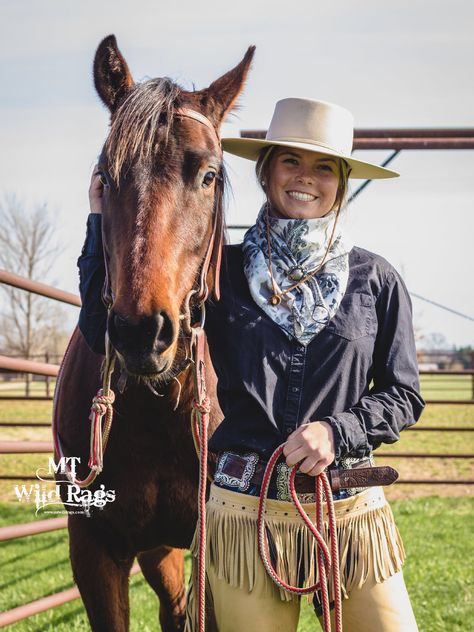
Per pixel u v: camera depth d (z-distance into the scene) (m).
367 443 1.78
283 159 1.94
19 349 23.81
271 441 1.81
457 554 5.48
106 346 2.04
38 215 23.52
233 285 1.93
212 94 2.19
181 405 2.23
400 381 1.85
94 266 2.15
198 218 1.94
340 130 1.96
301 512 1.71
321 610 1.85
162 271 1.78
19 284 3.28
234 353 1.85
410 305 1.94
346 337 1.81
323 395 1.81
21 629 3.96
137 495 2.32
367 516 1.81
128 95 2.01
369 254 1.95
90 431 2.36
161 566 2.94
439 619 3.92
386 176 2.08
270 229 1.92
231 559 1.78
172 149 1.91
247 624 1.77
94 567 2.34
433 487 8.82
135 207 1.84
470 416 15.11
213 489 1.87
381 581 1.80
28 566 5.38
